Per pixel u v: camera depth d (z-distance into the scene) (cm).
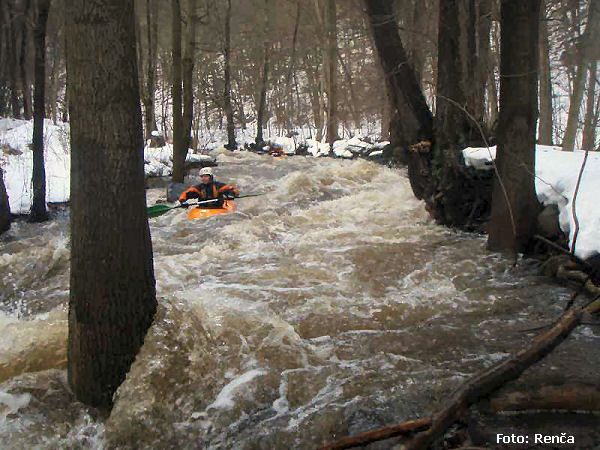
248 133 4306
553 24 1441
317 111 3812
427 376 388
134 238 357
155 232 921
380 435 296
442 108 872
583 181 632
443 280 607
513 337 450
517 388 327
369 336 469
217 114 4275
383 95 1409
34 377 395
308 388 386
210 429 350
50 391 379
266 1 2853
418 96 931
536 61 633
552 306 512
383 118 2842
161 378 370
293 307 542
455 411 299
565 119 2570
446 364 407
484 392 312
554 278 580
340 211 1000
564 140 1536
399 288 597
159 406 361
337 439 327
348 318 508
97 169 335
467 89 858
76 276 354
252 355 423
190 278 654
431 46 1123
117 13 322
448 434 304
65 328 433
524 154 643
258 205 1143
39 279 685
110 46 322
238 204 1153
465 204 833
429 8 1052
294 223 934
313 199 1206
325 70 2538
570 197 616
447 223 854
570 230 569
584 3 1004
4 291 645
